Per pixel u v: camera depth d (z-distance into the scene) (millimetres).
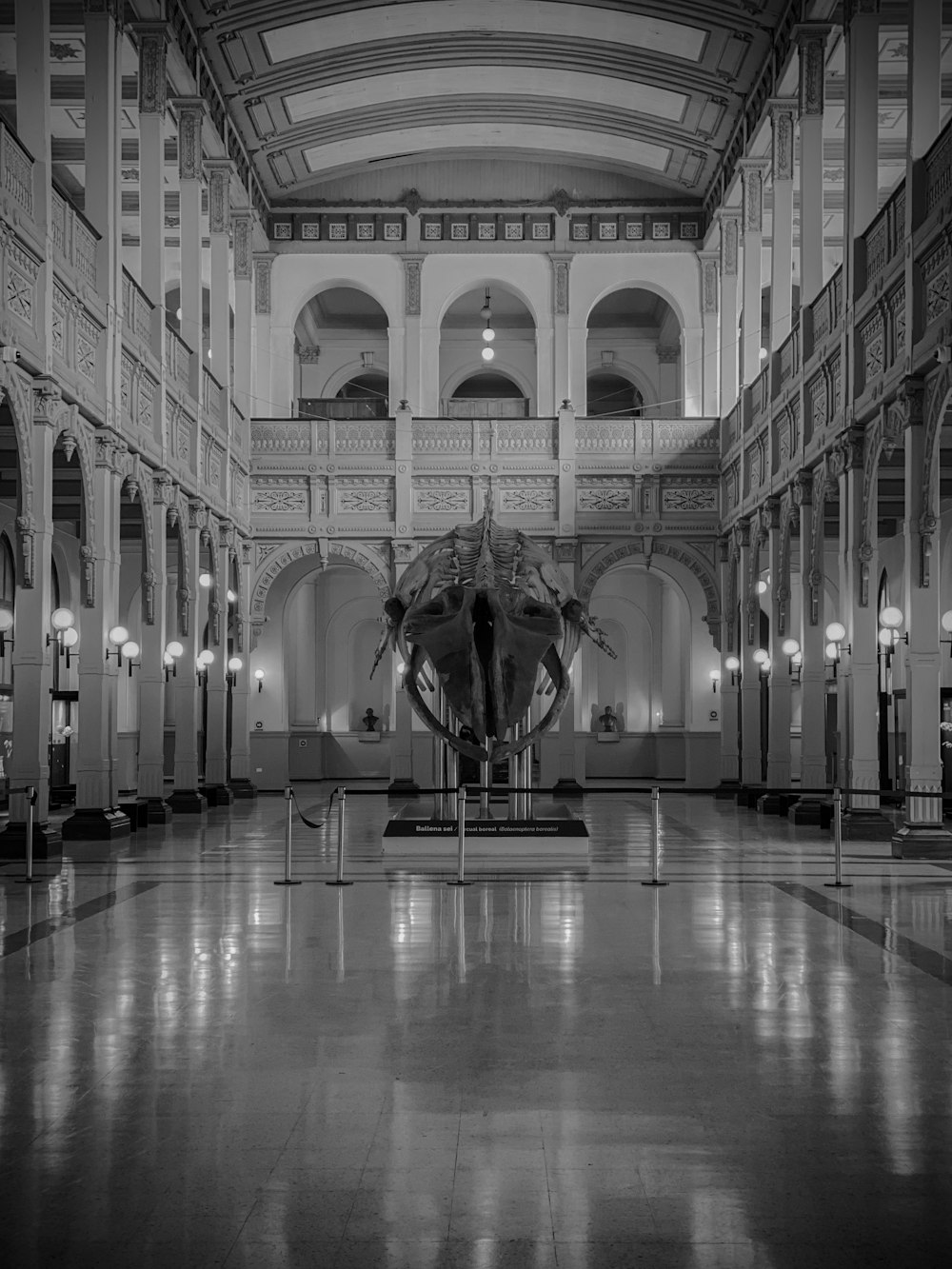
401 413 32875
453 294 35125
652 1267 4402
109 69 19641
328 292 39438
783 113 26891
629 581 42156
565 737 32688
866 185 20016
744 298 29672
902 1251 4527
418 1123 5867
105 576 19375
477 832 16672
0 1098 6270
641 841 19609
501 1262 4438
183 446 25281
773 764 26031
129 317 21000
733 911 12086
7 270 15148
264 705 35250
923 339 16281
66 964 9500
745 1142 5617
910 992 8555
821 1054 7027
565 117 32250
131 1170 5297
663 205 35062
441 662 15711
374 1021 7770
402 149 34125
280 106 30297
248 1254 4508
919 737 16906
